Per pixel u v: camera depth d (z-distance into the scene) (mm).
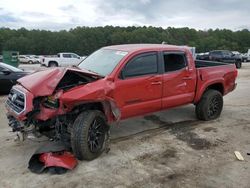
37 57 54375
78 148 4898
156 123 7246
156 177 4594
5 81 10695
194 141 6109
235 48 90188
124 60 5641
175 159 5234
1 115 7879
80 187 4285
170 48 6480
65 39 95125
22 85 5059
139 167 4910
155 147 5746
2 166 4863
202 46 85750
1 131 6523
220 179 4570
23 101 4824
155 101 6168
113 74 5457
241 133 6648
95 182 4422
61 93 4797
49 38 95938
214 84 7590
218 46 88062
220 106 7652
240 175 4707
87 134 4922
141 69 5898
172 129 6820
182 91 6707
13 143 5805
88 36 93625
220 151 5617
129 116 5855
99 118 5156
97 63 5996
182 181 4492
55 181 4426
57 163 4664
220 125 7180
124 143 5918
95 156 5148
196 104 7410
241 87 13586
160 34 77438
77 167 4848
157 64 6172
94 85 5121
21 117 4754
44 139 5816
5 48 95125
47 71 5203
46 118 4758
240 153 5539
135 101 5812
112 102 5277
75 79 5301
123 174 4672
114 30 91000
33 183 4367
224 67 7773
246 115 8164
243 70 25953
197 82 7043
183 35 84562
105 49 6504
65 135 5094
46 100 4871
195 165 5012
